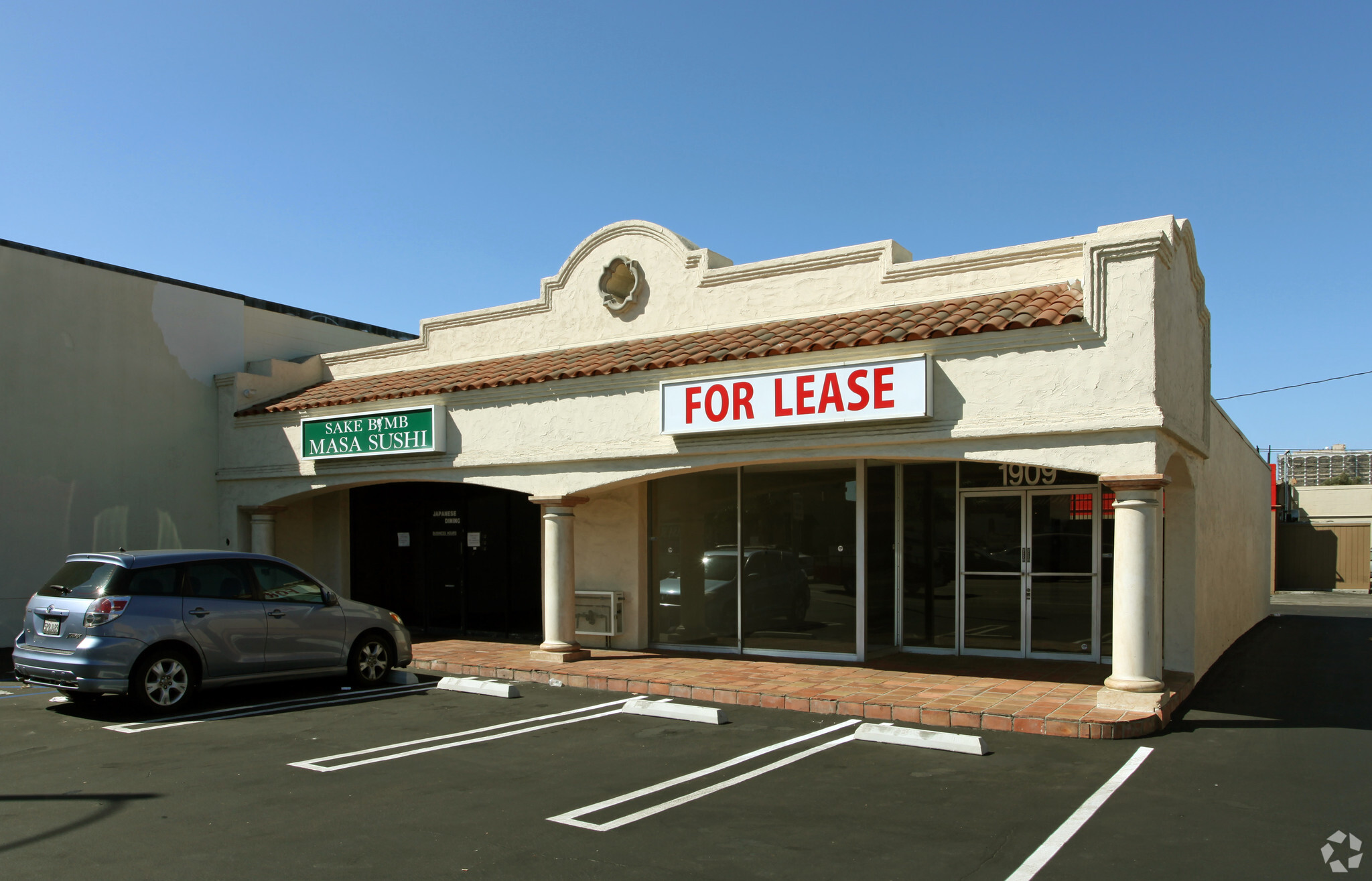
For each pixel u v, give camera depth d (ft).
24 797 21.33
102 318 50.42
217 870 16.67
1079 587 38.34
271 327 59.98
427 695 34.88
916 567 41.45
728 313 42.80
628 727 28.89
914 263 38.50
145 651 30.63
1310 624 67.51
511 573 50.26
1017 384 30.76
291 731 28.50
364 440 46.24
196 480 53.62
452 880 16.17
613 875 16.43
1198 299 37.42
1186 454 33.81
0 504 46.09
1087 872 16.51
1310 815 19.77
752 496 42.78
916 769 23.54
